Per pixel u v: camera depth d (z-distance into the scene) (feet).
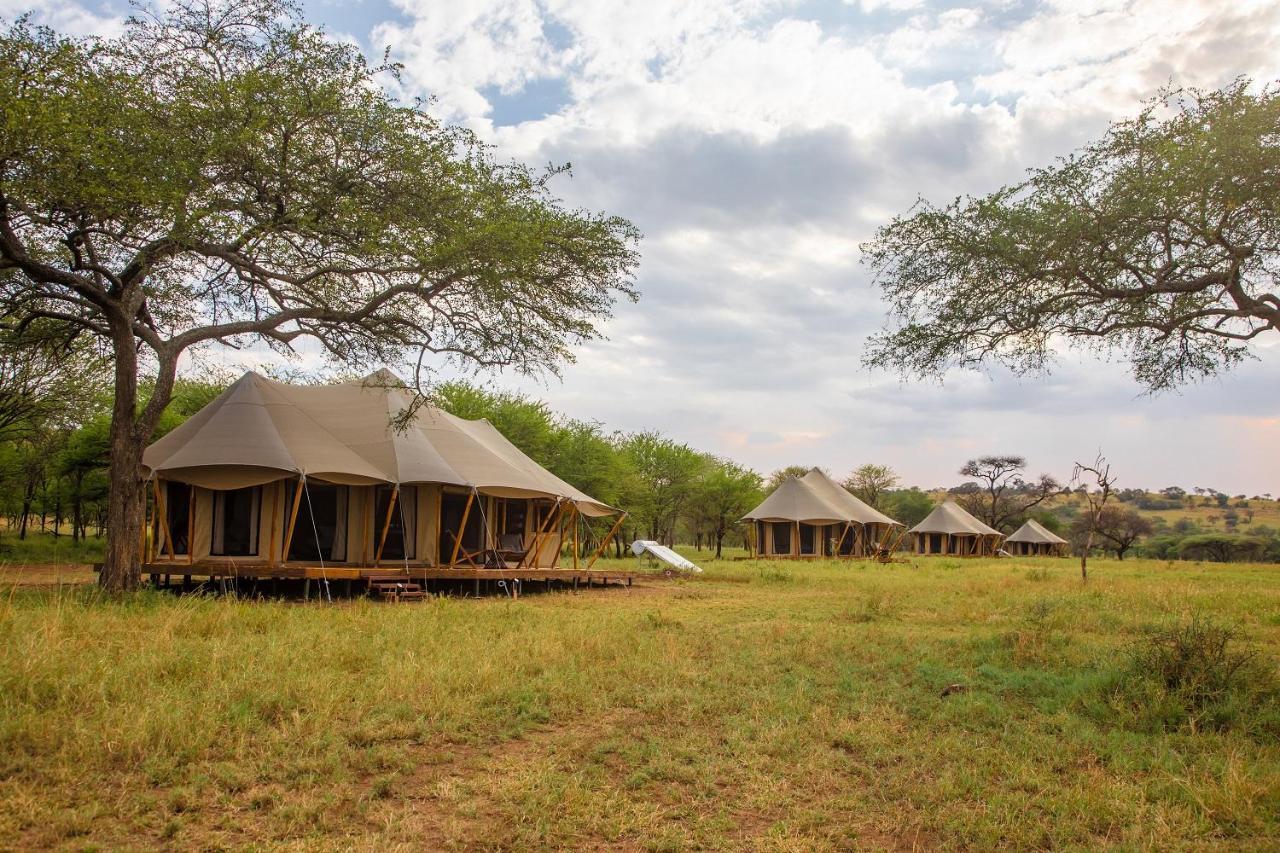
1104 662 29.60
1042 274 30.94
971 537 192.34
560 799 16.55
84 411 86.12
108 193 38.29
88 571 74.28
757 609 50.75
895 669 29.86
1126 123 30.35
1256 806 16.61
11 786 15.52
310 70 45.37
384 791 16.70
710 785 17.61
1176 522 315.78
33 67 37.63
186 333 48.88
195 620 33.96
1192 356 33.63
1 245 40.27
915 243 32.86
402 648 29.96
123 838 14.02
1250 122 27.53
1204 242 29.68
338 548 61.05
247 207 45.24
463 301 51.83
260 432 56.49
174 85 44.62
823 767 19.02
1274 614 46.06
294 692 22.33
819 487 151.12
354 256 48.06
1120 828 15.90
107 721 18.61
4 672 21.22
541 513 77.20
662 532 192.34
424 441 64.28
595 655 30.58
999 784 18.11
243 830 14.60
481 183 49.62
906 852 15.01
